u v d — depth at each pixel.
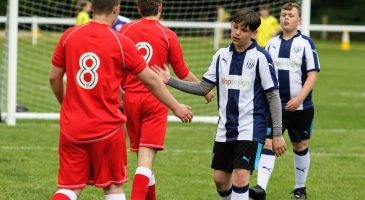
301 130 18.55
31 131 27.69
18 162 21.91
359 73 58.66
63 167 12.68
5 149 23.86
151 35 16.12
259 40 43.16
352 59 73.44
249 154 14.67
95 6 12.76
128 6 35.06
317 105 38.88
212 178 20.70
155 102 15.92
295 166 18.83
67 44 12.64
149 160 15.75
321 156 24.39
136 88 15.96
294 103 17.66
